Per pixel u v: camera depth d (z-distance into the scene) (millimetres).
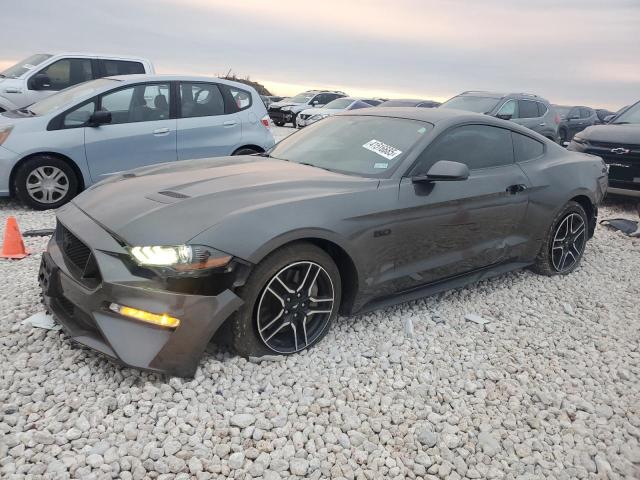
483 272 4438
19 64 10758
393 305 3863
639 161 7762
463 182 4000
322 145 4266
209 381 2916
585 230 5219
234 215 2926
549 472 2520
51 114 6641
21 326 3357
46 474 2225
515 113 12617
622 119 9141
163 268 2727
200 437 2529
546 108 13492
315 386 3000
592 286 4965
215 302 2811
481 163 4293
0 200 7121
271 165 3959
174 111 7270
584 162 5254
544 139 5082
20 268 4465
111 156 6871
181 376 2834
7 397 2705
